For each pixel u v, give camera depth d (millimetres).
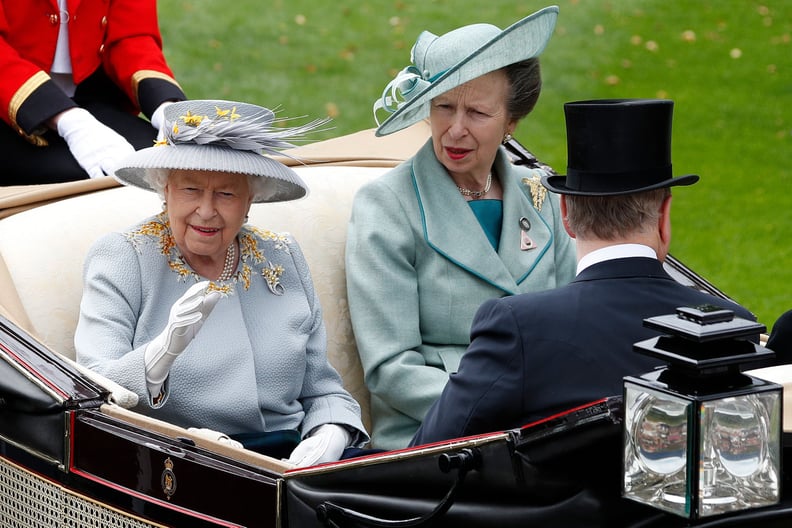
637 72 36031
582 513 7863
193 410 11281
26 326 11539
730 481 7133
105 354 10906
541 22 12422
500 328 8812
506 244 13039
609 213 9133
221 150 11211
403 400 12242
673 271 13578
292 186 12000
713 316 7301
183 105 11578
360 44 36938
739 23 39500
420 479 8406
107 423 9688
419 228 12781
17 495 10492
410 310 12578
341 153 15406
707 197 28812
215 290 11633
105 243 11562
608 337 8711
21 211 12992
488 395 8773
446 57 12719
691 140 32062
